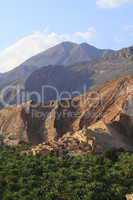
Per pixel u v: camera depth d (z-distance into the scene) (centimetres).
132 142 13488
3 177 9894
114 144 12750
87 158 11244
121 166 10475
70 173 9925
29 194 8994
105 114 17462
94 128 13625
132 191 9131
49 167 10444
